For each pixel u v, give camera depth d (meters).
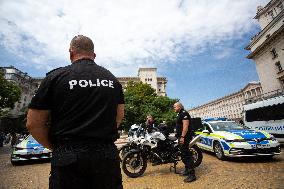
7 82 24.17
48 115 1.51
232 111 101.50
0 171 8.50
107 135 1.53
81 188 1.37
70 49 1.81
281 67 30.42
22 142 10.52
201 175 5.99
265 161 7.35
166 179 5.82
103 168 1.43
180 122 6.02
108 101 1.62
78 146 1.40
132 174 6.23
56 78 1.51
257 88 84.94
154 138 6.55
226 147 7.72
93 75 1.63
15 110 53.00
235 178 5.43
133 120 39.31
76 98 1.49
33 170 8.38
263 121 12.07
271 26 32.12
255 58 35.88
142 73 84.25
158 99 45.09
